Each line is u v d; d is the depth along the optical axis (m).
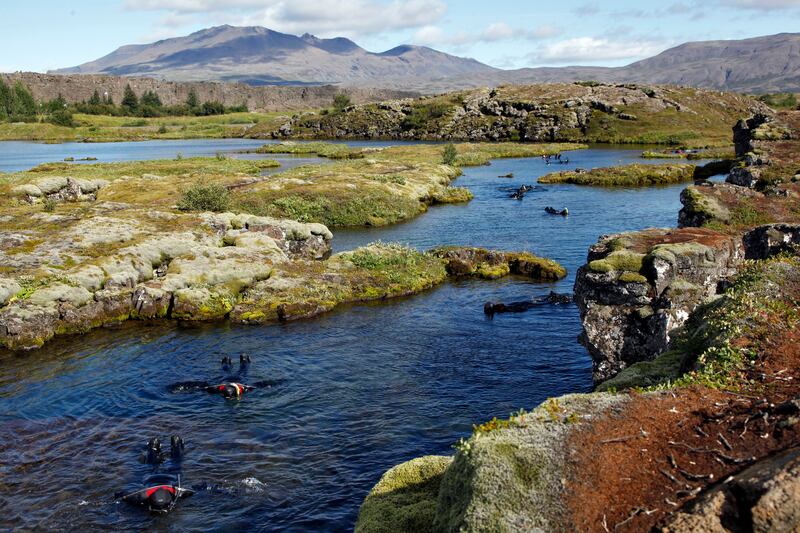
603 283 26.34
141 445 22.95
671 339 23.45
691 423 13.23
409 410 25.72
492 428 13.97
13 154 155.25
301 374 29.39
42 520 18.59
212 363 30.86
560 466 12.22
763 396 13.84
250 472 21.20
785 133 78.62
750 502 10.20
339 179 83.88
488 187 92.31
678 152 134.38
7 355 32.34
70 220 52.09
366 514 15.38
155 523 18.55
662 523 10.68
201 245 46.66
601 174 96.00
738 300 19.03
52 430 24.17
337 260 45.88
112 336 35.12
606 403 14.41
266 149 159.62
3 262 40.12
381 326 35.97
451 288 43.62
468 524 11.36
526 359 30.92
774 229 31.28
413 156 129.50
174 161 118.25
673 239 30.08
